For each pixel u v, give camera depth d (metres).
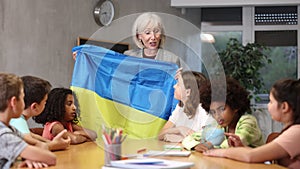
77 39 5.61
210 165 2.16
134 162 2.00
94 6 5.98
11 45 4.63
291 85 2.46
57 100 3.02
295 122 2.46
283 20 8.53
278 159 2.41
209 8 8.79
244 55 7.68
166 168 1.89
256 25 8.63
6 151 2.05
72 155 2.41
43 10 5.07
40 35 5.04
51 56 5.21
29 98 2.62
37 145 2.43
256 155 2.25
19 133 2.29
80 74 2.36
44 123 3.04
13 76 2.19
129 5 6.69
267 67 8.55
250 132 2.80
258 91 7.97
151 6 7.26
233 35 8.76
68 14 5.48
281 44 8.54
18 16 4.72
